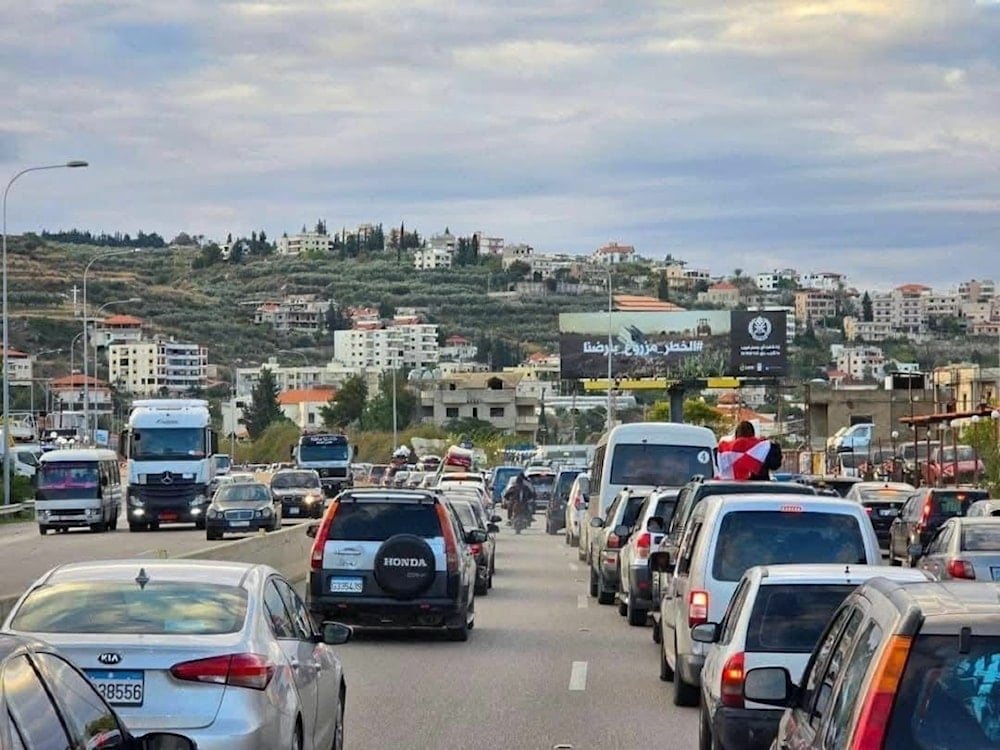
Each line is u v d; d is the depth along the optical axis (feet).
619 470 123.24
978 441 195.42
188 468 213.66
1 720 21.86
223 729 36.17
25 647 24.61
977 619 21.71
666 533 87.40
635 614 91.56
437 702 61.82
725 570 56.24
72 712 25.26
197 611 38.96
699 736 51.06
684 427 124.26
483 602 109.81
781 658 43.50
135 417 215.10
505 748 51.57
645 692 64.75
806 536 55.98
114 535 207.51
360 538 80.59
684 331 348.18
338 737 47.14
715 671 45.16
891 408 302.25
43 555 163.43
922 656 21.66
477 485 199.41
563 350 351.25
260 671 37.47
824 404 390.63
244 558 107.34
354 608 79.87
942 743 21.12
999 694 21.31
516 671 71.46
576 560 161.99
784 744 29.09
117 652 36.60
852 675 24.36
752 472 90.79
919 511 130.52
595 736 53.93
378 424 630.74
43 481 215.72
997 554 84.02
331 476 317.42
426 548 79.61
